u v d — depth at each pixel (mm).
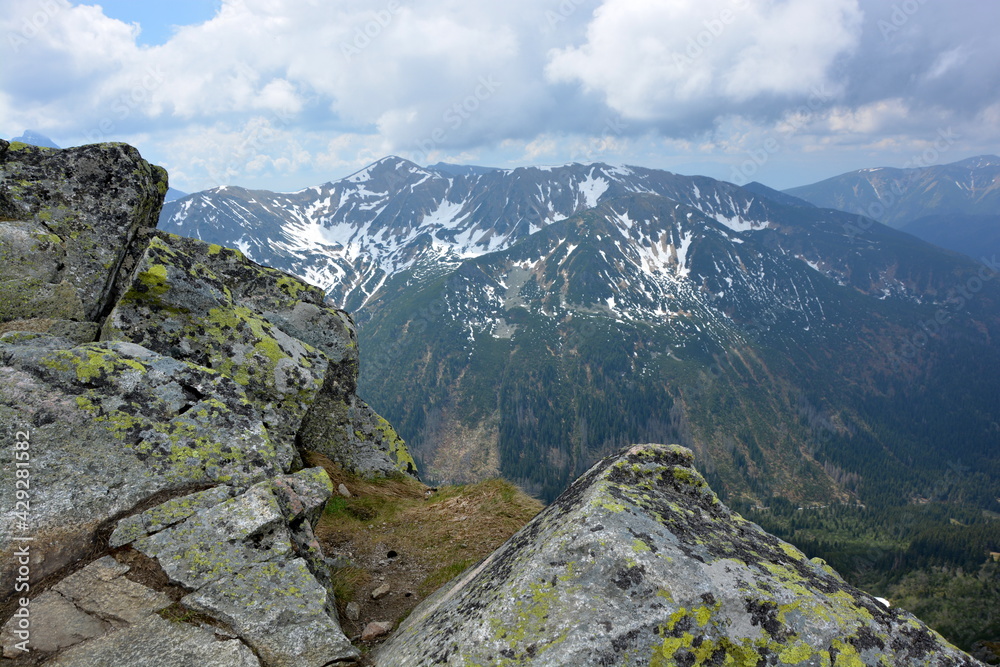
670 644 2646
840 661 2639
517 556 3146
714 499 3486
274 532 3609
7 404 3688
